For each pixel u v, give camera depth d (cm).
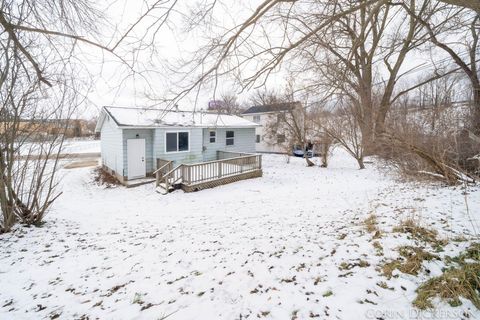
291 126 1850
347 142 1828
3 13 350
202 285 295
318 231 446
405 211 475
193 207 856
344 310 213
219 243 448
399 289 231
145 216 758
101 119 1462
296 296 244
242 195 1002
